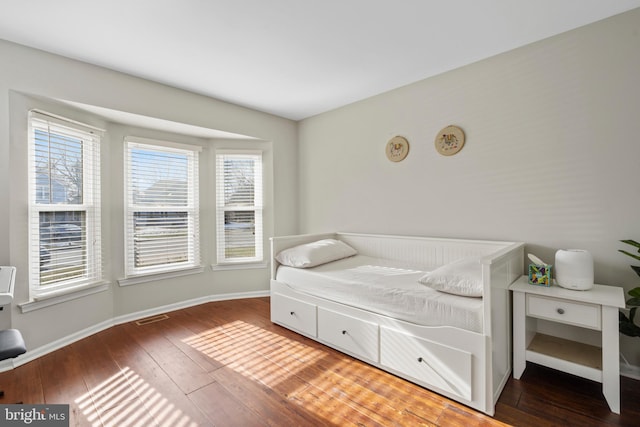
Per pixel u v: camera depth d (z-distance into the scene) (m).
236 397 1.66
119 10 1.69
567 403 1.59
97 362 2.03
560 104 1.99
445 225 2.54
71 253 2.37
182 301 3.18
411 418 1.49
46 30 1.87
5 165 1.94
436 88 2.56
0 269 1.64
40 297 2.11
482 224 2.34
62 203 2.31
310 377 1.85
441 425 1.44
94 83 2.31
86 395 1.67
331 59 2.29
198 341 2.35
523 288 1.76
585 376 1.59
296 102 3.18
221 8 1.70
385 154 2.93
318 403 1.61
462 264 1.87
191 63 2.33
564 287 1.75
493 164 2.28
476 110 2.35
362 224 3.15
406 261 2.73
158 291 3.00
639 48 1.74
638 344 1.80
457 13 1.77
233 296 3.49
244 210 3.54
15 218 2.00
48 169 2.21
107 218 2.66
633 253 1.78
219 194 3.44
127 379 1.83
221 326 2.66
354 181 3.20
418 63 2.37
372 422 1.46
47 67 2.11
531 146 2.11
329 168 3.45
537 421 1.46
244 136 3.34
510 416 1.50
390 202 2.91
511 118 2.19
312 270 2.45
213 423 1.46
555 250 2.03
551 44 2.02
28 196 2.08
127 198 2.81
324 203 3.51
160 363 2.02
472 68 2.37
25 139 2.05
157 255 3.02
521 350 1.79
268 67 2.41
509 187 2.21
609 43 1.83
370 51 2.19
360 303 2.03
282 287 2.60
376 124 3.00
